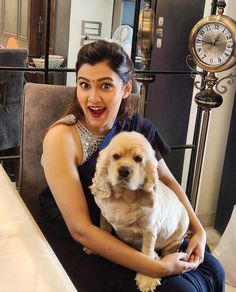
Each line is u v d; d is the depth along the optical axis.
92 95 1.10
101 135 1.18
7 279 0.69
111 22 3.95
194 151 2.22
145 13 1.97
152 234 0.99
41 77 2.37
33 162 1.38
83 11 3.80
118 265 1.12
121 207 0.94
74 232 1.08
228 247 2.08
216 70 1.83
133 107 1.29
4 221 0.89
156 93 3.24
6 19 4.56
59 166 1.10
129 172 0.87
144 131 1.29
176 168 3.02
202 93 1.91
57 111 1.37
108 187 0.94
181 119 2.95
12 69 1.75
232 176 2.48
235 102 2.42
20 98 1.95
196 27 1.82
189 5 2.77
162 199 1.05
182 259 1.11
